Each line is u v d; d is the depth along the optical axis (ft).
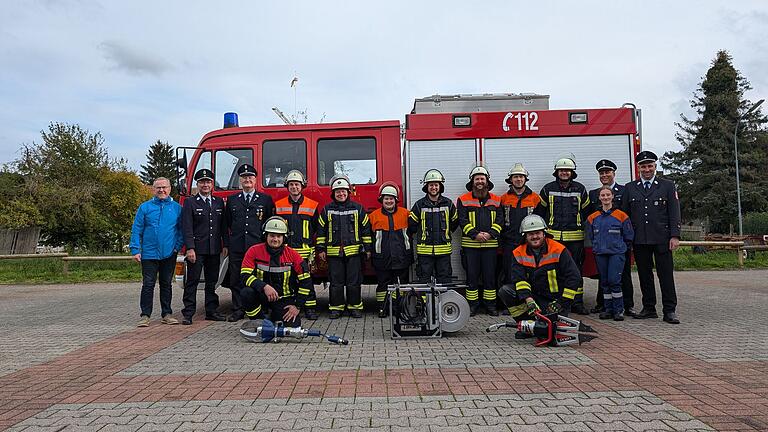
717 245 56.80
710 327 22.97
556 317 19.77
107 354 19.52
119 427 11.84
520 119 28.09
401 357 18.16
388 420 11.93
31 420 12.37
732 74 152.56
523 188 26.99
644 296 25.34
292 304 22.48
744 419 11.70
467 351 18.98
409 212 26.94
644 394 13.56
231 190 29.14
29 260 65.21
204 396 14.02
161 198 26.09
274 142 29.07
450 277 26.18
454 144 28.17
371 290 42.14
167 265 26.48
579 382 14.76
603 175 25.86
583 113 28.09
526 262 21.11
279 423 11.88
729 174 143.13
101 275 55.01
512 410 12.46
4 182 108.88
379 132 28.66
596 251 25.00
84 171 116.06
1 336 23.77
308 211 26.45
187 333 23.59
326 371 16.38
